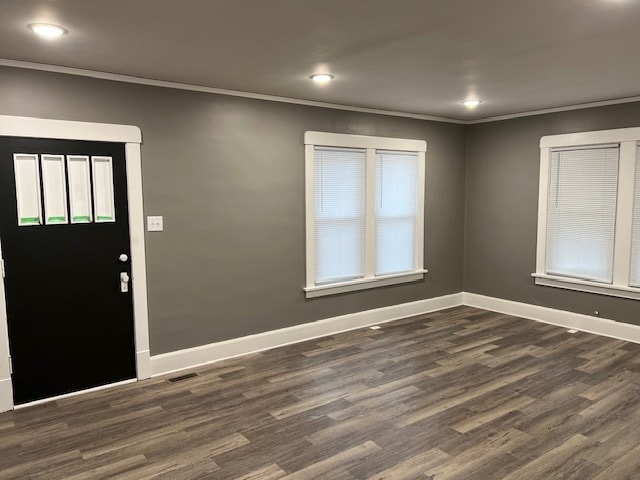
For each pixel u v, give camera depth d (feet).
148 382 12.35
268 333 14.80
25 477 8.29
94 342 11.87
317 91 13.69
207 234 13.42
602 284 15.72
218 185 13.50
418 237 18.52
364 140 16.47
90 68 11.06
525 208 17.85
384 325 17.29
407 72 11.46
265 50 9.61
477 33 8.66
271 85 12.87
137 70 11.27
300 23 8.08
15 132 10.47
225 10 7.45
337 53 9.91
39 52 9.75
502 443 9.21
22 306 10.88
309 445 9.21
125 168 11.98
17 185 10.64
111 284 12.00
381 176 17.24
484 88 13.37
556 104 15.89
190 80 12.29
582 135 15.92
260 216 14.37
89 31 8.42
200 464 8.63
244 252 14.15
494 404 10.88
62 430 9.89
